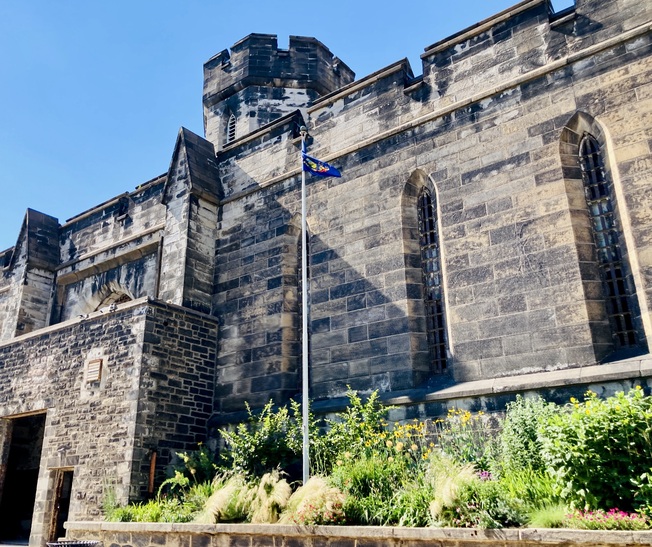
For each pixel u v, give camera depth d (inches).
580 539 289.6
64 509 706.2
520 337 490.9
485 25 586.9
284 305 656.4
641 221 459.8
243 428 556.1
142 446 581.0
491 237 529.3
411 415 516.1
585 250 485.7
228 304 704.4
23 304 909.2
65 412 661.9
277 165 722.8
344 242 625.6
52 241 971.3
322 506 387.2
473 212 546.3
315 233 652.7
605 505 314.0
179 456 588.4
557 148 514.0
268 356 645.9
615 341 465.4
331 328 606.2
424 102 612.4
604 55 510.0
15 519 813.2
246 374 656.4
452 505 342.0
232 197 748.0
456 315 530.0
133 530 469.7
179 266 706.8
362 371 570.6
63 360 695.1
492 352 501.7
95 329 671.1
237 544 408.2
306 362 508.4
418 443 498.3
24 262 930.1
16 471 842.8
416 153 601.0
